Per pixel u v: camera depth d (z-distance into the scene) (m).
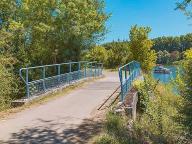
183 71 11.82
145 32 40.19
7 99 15.08
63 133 10.30
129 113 12.72
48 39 29.19
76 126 11.08
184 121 11.09
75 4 28.98
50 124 11.37
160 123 11.54
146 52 39.97
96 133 10.23
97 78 29.62
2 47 24.03
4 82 15.48
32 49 28.64
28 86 15.48
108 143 9.27
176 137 11.35
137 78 20.50
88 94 17.77
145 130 11.09
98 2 30.58
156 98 13.85
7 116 12.70
